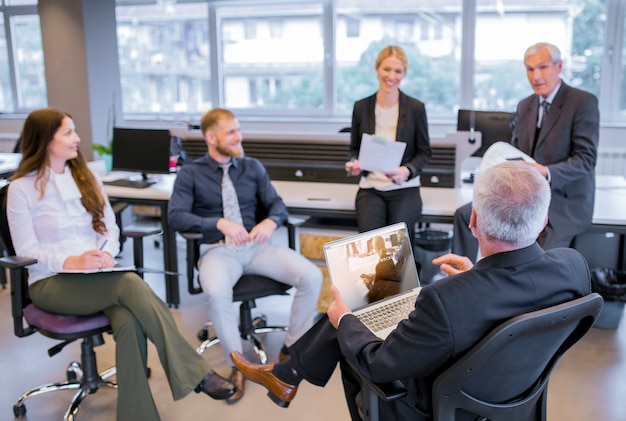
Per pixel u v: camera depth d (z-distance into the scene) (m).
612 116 5.73
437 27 6.04
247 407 2.61
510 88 5.97
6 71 7.23
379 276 1.92
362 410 1.79
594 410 2.54
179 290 3.86
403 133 3.22
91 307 2.41
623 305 3.23
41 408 2.61
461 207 3.07
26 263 2.33
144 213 5.82
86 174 2.67
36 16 6.98
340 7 6.26
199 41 6.78
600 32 5.63
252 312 3.63
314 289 2.85
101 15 5.88
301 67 6.54
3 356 3.09
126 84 7.06
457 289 1.40
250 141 3.84
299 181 3.83
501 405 1.52
